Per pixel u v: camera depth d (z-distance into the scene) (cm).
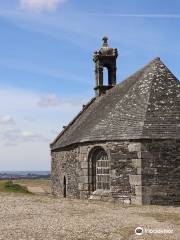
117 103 2652
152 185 2305
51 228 1502
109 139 2425
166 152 2327
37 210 1945
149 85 2573
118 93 2917
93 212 1914
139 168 2314
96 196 2491
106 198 2434
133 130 2367
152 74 2642
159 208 2136
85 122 3066
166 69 2664
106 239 1341
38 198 2473
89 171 2569
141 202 2291
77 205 2166
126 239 1352
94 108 3244
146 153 2316
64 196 3044
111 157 2417
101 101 3231
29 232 1430
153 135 2319
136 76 2873
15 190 3191
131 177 2344
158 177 2312
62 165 3125
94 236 1379
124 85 2972
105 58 3519
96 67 3544
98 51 3519
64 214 1834
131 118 2459
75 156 2766
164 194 2306
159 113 2420
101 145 2473
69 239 1333
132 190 2338
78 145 2686
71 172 2867
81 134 2741
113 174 2405
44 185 5844
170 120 2397
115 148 2408
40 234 1398
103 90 3528
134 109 2503
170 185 2316
